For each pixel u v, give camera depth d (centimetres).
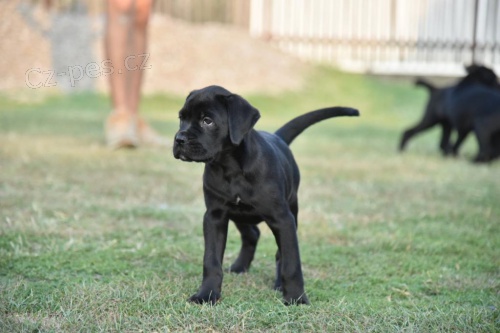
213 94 601
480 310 596
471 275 735
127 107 1476
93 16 2686
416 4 3042
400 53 3047
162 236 855
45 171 1198
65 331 538
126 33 1453
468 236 886
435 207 1059
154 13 2973
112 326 551
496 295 668
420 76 2969
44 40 2461
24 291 621
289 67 2794
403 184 1245
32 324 545
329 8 3075
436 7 3039
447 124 1653
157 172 1236
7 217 880
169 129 1848
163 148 1517
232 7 3070
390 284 702
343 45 3047
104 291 622
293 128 720
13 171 1183
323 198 1106
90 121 1906
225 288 654
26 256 739
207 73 2581
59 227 863
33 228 842
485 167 1480
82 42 2483
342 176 1303
